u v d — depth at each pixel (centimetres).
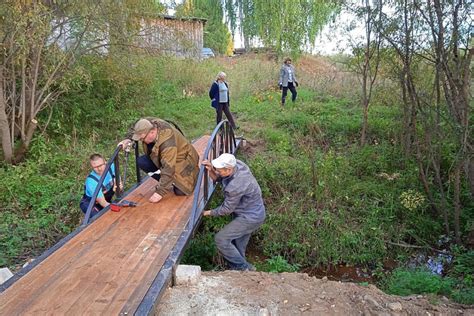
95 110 1107
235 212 519
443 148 841
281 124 1167
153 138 479
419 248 723
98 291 313
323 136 1066
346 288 414
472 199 749
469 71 682
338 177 832
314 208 766
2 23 789
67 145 941
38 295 307
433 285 526
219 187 712
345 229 728
